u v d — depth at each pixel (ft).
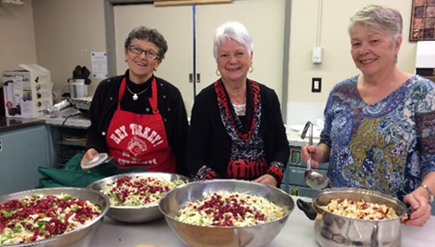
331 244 3.25
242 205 3.87
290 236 3.74
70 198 4.12
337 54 8.93
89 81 11.10
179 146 6.02
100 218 3.26
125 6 11.03
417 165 4.04
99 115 5.95
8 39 11.15
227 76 4.84
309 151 4.77
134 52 5.43
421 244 3.52
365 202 3.85
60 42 11.88
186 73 10.81
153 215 3.90
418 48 8.06
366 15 3.87
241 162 5.09
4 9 10.93
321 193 3.87
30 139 9.52
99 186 4.68
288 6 9.07
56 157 10.46
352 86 4.57
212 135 5.10
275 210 3.79
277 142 5.32
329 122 4.89
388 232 3.06
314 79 9.25
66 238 2.93
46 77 10.36
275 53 9.75
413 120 3.99
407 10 8.22
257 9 9.67
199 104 5.12
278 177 4.82
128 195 4.25
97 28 11.34
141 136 5.71
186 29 10.52
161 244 3.58
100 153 5.58
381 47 3.90
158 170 5.93
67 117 9.88
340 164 4.53
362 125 4.30
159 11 10.69
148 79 5.78
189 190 4.21
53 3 11.68
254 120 5.07
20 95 9.96
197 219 3.48
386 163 4.14
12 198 4.11
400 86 4.10
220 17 10.07
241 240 3.04
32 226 3.34
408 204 3.50
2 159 8.73
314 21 8.96
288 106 9.64
